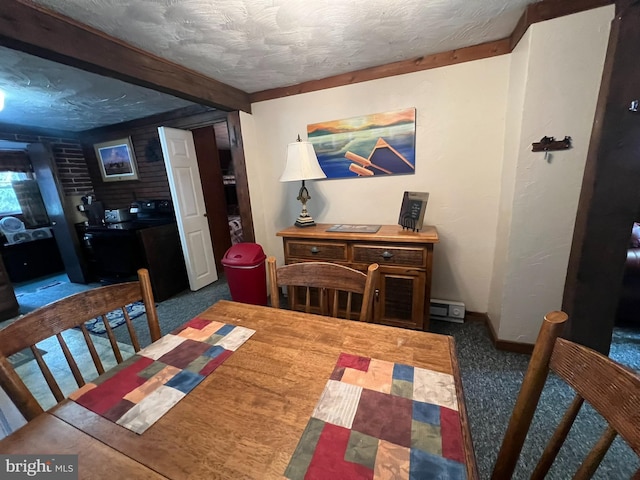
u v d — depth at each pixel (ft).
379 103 7.22
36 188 14.34
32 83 6.86
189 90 6.64
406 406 2.10
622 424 1.47
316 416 2.05
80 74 6.47
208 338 3.14
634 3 4.06
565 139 5.02
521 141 5.28
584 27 4.56
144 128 11.26
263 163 9.08
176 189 9.78
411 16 4.88
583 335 5.31
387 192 7.70
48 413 2.19
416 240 6.12
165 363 2.73
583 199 4.99
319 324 3.32
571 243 5.36
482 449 4.16
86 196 12.73
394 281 6.59
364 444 1.81
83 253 12.42
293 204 9.04
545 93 4.97
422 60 6.62
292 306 4.07
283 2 4.31
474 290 7.44
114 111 9.71
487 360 5.98
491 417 4.65
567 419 1.83
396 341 2.92
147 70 5.67
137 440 1.93
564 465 3.85
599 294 5.08
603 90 4.54
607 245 4.87
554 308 5.74
